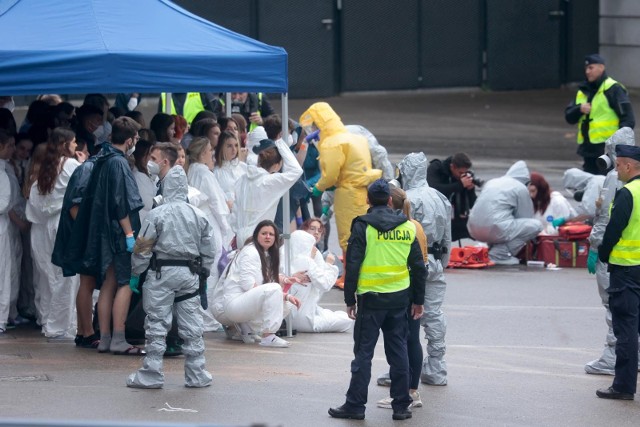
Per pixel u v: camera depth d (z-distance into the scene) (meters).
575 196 57.94
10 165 38.22
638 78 122.25
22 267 40.00
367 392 29.58
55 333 37.44
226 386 31.58
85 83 33.78
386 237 28.38
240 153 45.44
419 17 120.25
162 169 35.94
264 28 114.81
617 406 30.77
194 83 35.06
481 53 122.88
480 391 32.12
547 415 29.69
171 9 37.88
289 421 28.38
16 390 30.34
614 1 123.31
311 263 39.59
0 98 46.78
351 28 118.06
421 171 31.89
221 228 38.59
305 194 45.03
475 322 41.91
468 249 53.06
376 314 28.50
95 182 34.00
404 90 120.88
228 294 37.03
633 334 31.33
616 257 31.28
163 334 30.92
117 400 29.64
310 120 46.84
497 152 88.06
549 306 44.84
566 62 125.31
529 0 122.94
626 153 31.48
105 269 33.91
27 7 36.44
